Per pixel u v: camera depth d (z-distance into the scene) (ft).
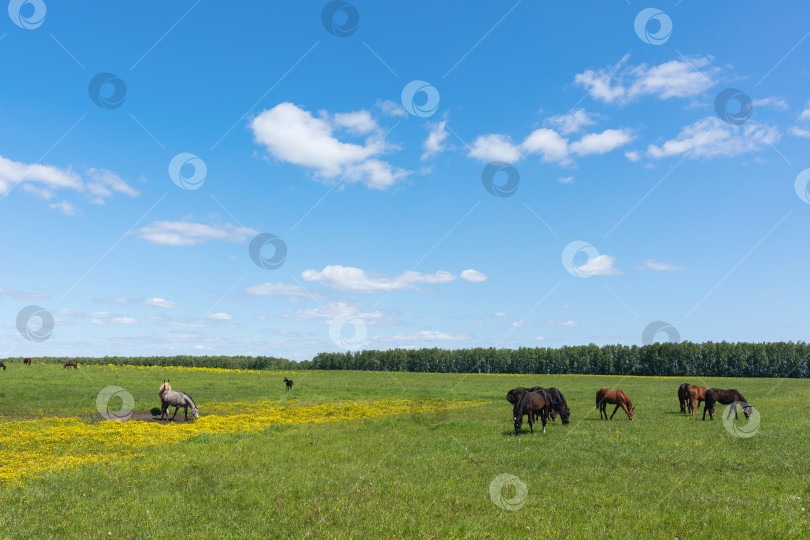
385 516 33.24
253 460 49.14
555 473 44.78
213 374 202.80
